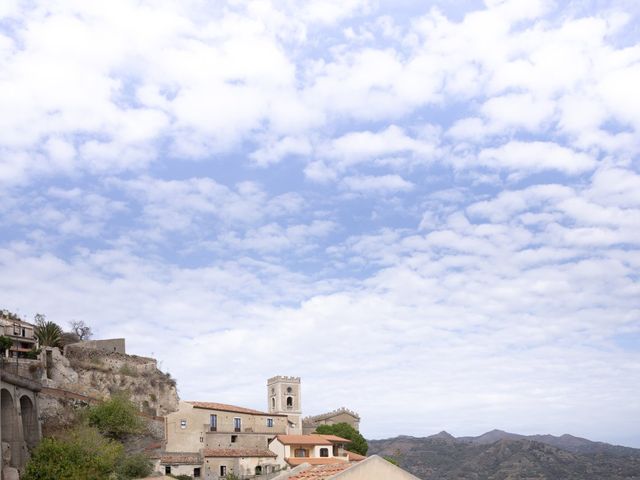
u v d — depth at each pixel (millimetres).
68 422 125125
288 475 35125
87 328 186750
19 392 104562
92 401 135500
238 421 144125
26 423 108875
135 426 130375
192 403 138250
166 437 133875
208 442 136375
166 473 122688
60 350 153375
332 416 184625
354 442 160875
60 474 91625
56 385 142500
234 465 129875
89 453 100875
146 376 163000
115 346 166625
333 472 29906
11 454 98188
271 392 175500
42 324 158250
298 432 166750
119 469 108062
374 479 28141
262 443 143625
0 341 133875
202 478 126062
